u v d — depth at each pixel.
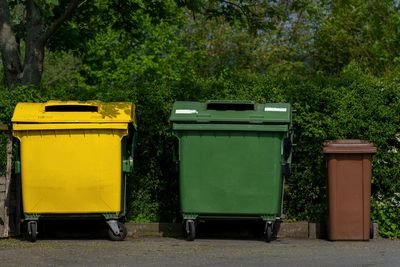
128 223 13.03
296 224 12.87
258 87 13.27
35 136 11.70
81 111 11.95
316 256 10.67
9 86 14.78
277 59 34.38
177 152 12.32
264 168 11.80
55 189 11.72
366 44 33.94
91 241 12.13
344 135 13.14
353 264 10.01
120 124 11.72
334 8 34.44
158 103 13.27
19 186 12.16
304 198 13.34
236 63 33.97
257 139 11.79
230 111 11.86
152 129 13.25
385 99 13.20
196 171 11.84
